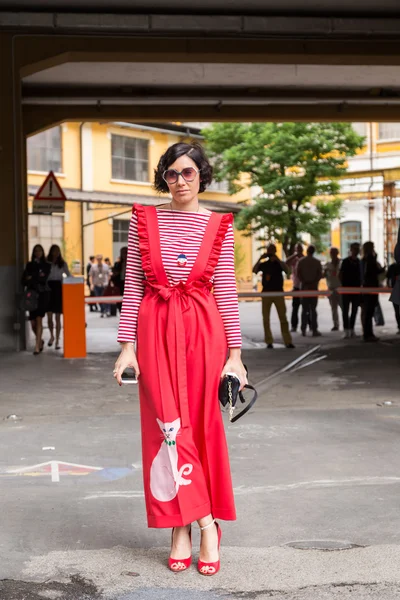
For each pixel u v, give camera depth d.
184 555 4.19
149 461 4.09
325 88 19.69
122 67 17.08
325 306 29.02
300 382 10.74
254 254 44.50
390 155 42.06
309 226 35.03
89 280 30.92
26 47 14.87
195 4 14.53
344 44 15.43
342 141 34.12
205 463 4.11
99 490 5.66
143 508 5.25
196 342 4.06
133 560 4.32
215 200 43.19
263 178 34.69
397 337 17.20
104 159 37.53
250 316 24.45
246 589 3.93
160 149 40.31
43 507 5.27
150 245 4.11
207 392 4.05
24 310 14.91
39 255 14.87
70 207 36.41
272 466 6.22
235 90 19.58
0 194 14.96
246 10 14.91
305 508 5.18
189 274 4.09
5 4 14.39
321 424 7.81
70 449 6.91
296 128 34.03
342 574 4.11
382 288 15.87
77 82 18.58
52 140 35.53
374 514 5.06
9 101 14.90
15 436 7.46
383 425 7.76
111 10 14.86
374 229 42.66
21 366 12.84
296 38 15.34
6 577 4.09
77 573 4.14
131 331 4.15
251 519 4.98
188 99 19.69
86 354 14.50
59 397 9.79
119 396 9.83
